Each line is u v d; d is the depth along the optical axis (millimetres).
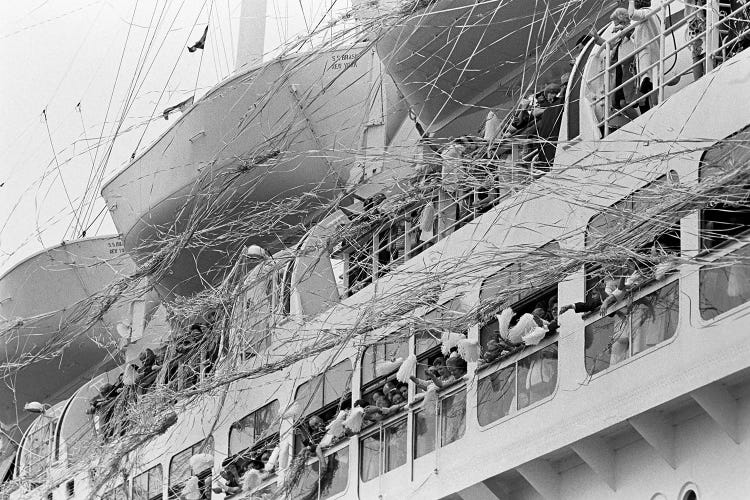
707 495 12297
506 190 15438
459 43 18406
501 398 14594
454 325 14930
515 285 14609
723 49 13180
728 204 12141
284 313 18500
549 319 14258
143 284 22312
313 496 17375
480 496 14758
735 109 12625
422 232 17219
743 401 12148
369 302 16156
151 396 20188
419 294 15484
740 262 11797
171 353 20281
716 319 12172
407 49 18594
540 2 17719
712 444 12344
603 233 13727
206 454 19656
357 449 16703
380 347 16828
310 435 17688
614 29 14633
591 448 13336
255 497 18234
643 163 13383
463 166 14992
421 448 15703
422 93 19328
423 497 15469
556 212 14367
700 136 12891
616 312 13281
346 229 17844
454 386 15320
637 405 12766
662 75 13484
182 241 19734
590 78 14406
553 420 13781
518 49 18281
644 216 12664
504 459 14336
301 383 18156
